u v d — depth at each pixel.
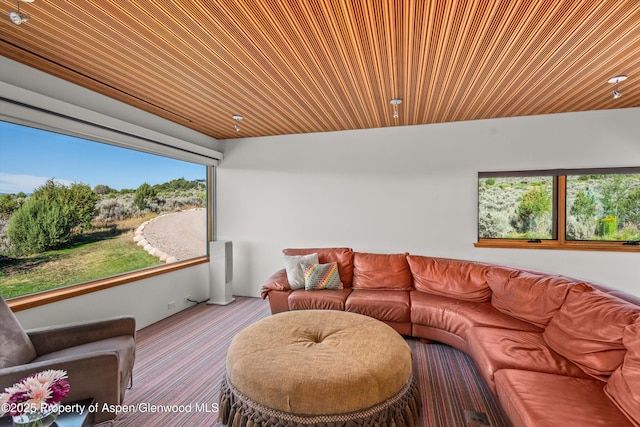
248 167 4.48
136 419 1.85
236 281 4.55
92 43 1.90
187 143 3.75
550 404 1.35
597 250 3.26
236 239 4.54
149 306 3.37
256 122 3.70
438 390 2.13
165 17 1.62
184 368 2.45
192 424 1.82
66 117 2.42
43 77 2.30
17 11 1.56
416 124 3.82
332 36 1.82
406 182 3.89
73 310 2.59
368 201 4.04
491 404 1.98
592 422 1.24
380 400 1.60
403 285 3.37
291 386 1.54
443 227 3.78
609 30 1.75
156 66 2.20
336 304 3.12
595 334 1.70
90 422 1.42
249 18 1.63
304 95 2.79
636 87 2.62
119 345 1.94
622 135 3.20
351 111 3.29
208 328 3.28
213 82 2.50
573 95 2.82
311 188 4.24
